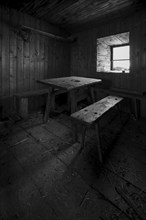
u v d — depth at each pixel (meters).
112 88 4.04
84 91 4.40
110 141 2.51
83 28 4.50
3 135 2.68
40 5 3.23
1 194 1.46
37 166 1.88
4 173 1.74
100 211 1.30
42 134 2.74
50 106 3.51
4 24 3.26
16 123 3.23
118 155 2.13
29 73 3.94
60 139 2.56
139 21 3.40
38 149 2.26
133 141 2.52
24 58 3.77
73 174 1.75
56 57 4.64
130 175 1.74
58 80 3.32
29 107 4.11
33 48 3.94
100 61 4.42
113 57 4.58
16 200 1.40
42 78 4.32
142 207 1.35
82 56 4.74
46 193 1.48
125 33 3.72
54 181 1.64
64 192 1.50
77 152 2.19
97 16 3.75
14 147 2.30
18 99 3.44
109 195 1.47
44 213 1.28
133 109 3.81
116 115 3.75
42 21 4.07
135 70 3.65
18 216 1.25
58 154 2.13
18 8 3.37
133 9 3.32
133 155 2.13
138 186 1.58
